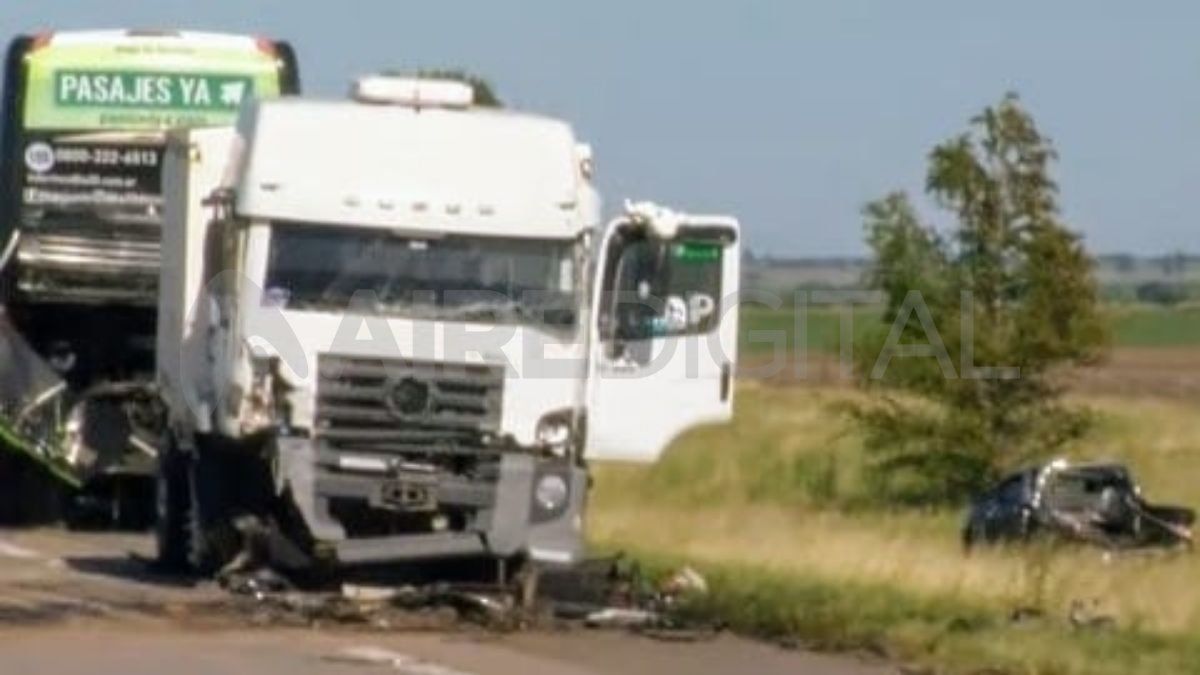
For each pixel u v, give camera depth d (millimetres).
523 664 57000
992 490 129625
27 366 96750
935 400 146375
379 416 68688
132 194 96938
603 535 93062
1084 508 122125
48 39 97250
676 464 148625
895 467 147125
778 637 62281
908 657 59344
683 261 70250
